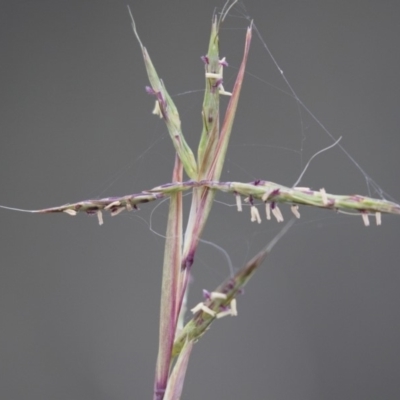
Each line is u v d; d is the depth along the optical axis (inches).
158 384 12.9
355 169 19.3
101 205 12.8
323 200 12.7
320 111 19.5
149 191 12.9
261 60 19.6
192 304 19.1
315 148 19.4
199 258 19.3
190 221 12.9
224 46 19.4
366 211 12.6
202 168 12.9
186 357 12.8
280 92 19.6
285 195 12.7
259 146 19.6
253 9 19.6
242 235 19.5
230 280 12.7
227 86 19.4
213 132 12.9
